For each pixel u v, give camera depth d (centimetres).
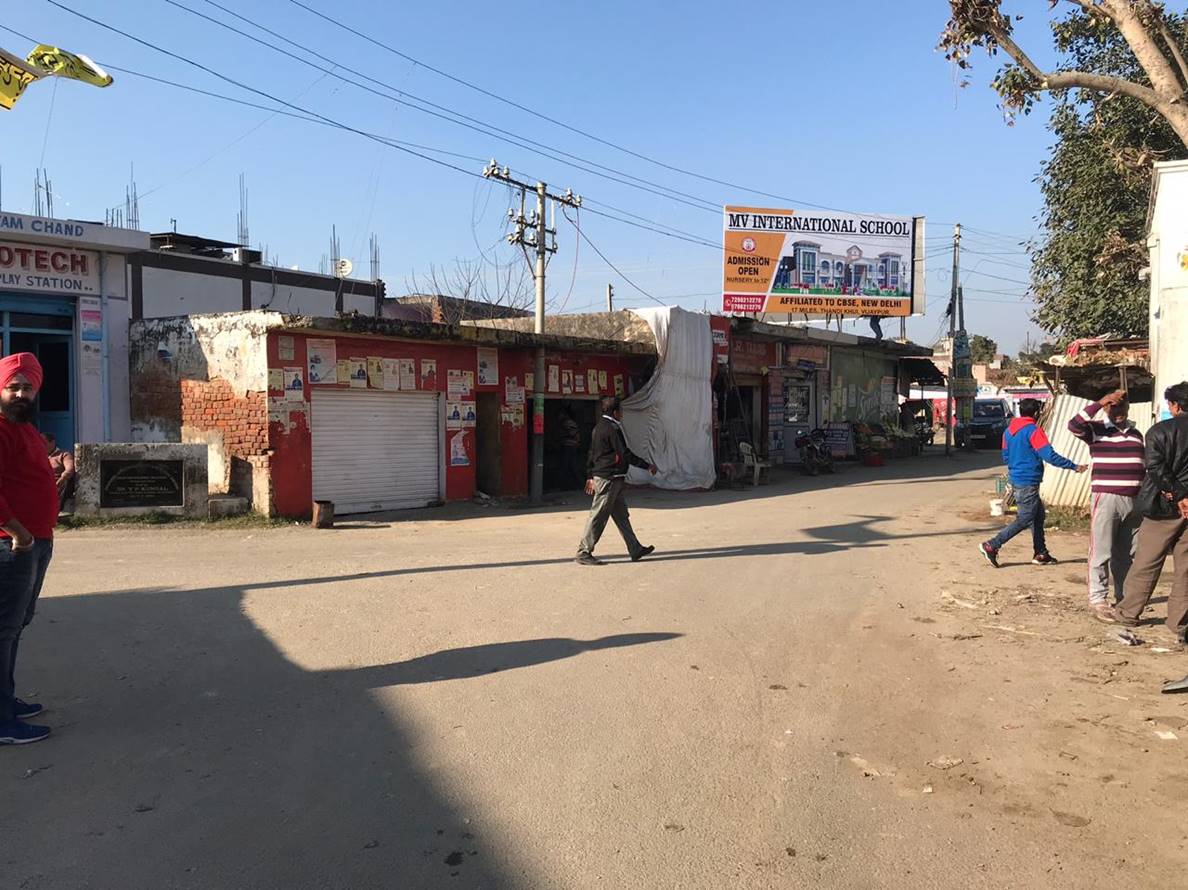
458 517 1459
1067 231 1969
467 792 412
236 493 1362
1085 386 1394
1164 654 632
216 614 735
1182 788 418
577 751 461
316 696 540
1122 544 748
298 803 399
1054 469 1395
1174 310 1012
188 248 2311
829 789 419
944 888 334
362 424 1467
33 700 527
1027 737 483
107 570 919
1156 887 334
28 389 468
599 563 987
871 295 3158
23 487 473
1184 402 643
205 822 381
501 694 546
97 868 343
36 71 759
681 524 1352
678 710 523
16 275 1408
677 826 381
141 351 1503
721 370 2178
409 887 332
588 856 356
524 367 1758
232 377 1361
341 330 1346
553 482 1970
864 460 2738
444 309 3206
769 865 350
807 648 655
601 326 2045
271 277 2439
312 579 886
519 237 2580
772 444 2595
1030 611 764
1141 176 1190
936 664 617
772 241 3112
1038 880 339
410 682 568
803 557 1038
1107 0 701
